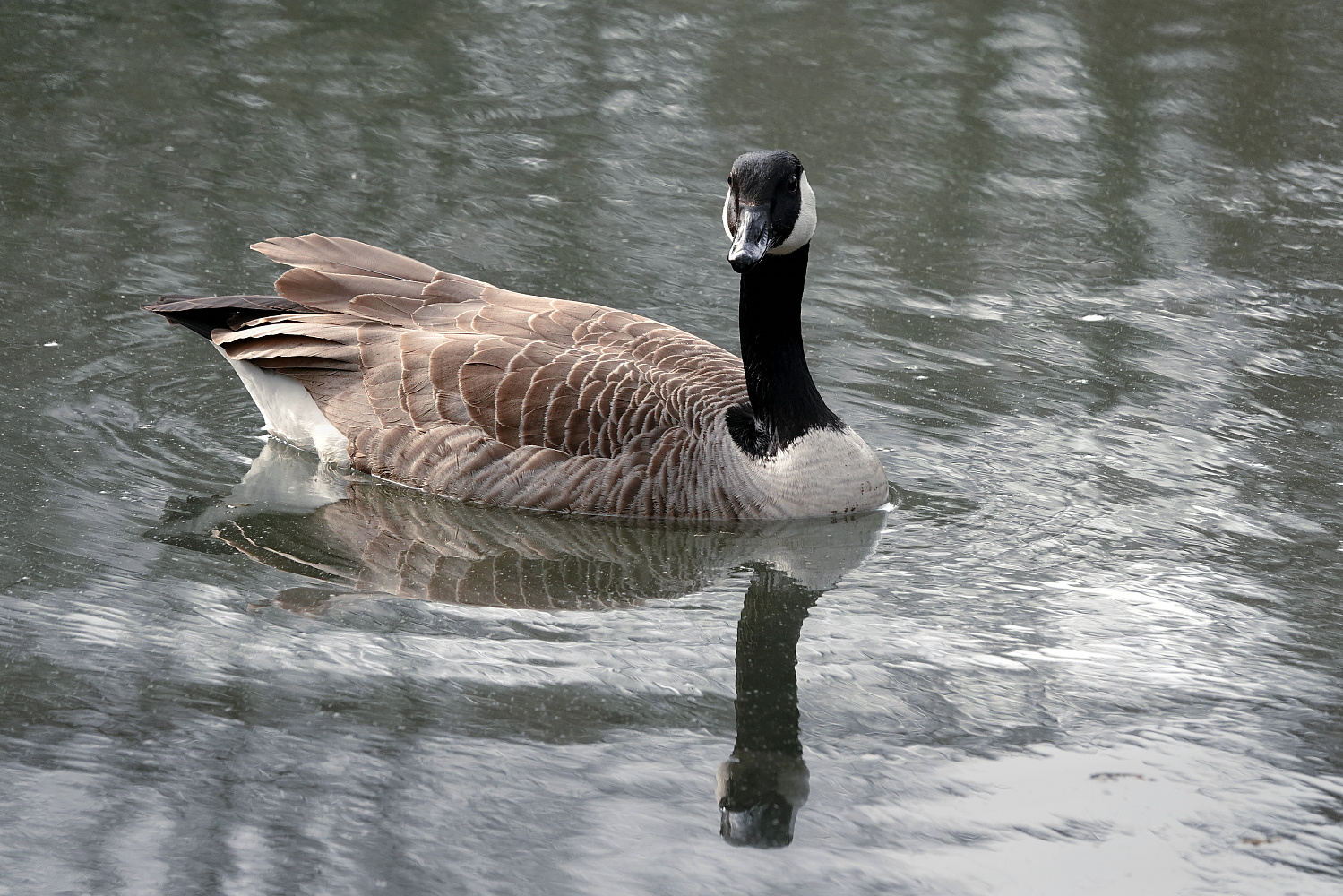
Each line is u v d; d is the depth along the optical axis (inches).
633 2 992.9
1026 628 401.7
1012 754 339.3
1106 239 713.0
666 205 727.7
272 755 327.9
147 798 311.1
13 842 295.3
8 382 534.0
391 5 962.7
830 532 467.8
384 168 749.3
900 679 373.4
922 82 887.7
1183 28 978.7
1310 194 768.9
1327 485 491.5
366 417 490.3
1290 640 395.9
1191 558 442.6
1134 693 367.9
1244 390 565.6
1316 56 941.2
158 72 840.3
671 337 509.4
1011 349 599.8
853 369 579.5
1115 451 518.3
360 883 287.7
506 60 894.4
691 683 368.5
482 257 658.2
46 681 354.6
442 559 440.8
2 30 874.1
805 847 302.0
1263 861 301.1
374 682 362.0
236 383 558.6
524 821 308.2
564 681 367.2
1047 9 999.0
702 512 469.7
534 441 470.0
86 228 661.9
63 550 424.8
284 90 832.3
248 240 661.9
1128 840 306.7
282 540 445.7
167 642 376.8
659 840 303.1
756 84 877.8
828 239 701.3
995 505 482.3
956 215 733.9
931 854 300.8
